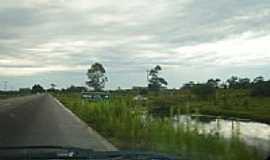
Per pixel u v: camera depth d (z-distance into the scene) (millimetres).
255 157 15211
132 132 22875
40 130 25453
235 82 133125
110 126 27797
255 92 106938
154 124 23922
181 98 92438
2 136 21672
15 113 42531
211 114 68625
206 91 101375
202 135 19281
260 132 37344
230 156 15641
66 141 20109
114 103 36750
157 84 128875
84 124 31406
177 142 18234
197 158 15672
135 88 104562
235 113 67812
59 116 40469
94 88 158000
